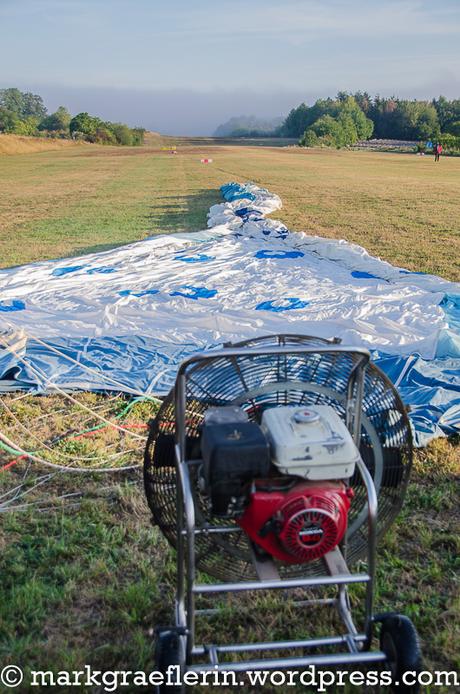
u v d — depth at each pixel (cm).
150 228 1570
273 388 290
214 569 309
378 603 337
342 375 299
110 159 5325
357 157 5825
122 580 360
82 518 414
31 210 1994
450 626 321
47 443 519
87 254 1252
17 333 686
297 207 1898
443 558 375
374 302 812
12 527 404
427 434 505
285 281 944
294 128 15775
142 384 616
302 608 334
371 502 265
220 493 252
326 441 257
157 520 311
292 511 255
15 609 333
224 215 1493
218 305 823
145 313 800
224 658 305
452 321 752
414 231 1441
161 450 298
